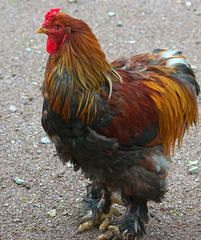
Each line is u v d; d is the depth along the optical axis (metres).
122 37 7.93
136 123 3.37
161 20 8.55
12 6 9.07
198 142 5.38
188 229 4.16
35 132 5.55
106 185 3.90
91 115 3.17
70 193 4.62
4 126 5.62
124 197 3.87
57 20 3.10
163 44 7.71
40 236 4.08
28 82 6.62
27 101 6.16
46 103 3.30
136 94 3.43
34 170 4.91
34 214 4.33
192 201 4.49
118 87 3.35
